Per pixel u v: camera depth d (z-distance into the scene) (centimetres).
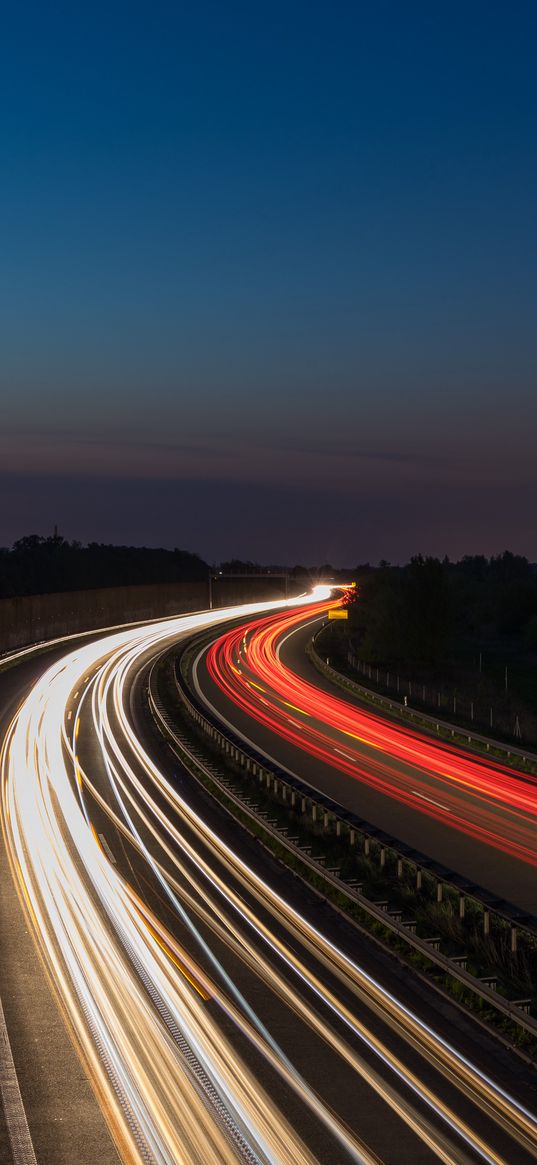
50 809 2748
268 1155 939
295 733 4350
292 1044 1229
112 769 3431
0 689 5566
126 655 7744
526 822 2694
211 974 1491
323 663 7250
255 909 1877
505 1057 1241
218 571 14825
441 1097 1100
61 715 4706
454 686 7544
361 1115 1040
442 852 2331
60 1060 1159
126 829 2528
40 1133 977
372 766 3588
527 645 11400
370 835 2272
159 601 12325
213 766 3547
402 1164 938
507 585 13988
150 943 1630
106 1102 1048
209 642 9188
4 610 7419
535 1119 1056
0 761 3497
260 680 6512
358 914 1872
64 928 1705
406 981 1530
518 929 1636
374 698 5584
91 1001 1360
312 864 2103
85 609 9731
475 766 3650
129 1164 915
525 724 5450
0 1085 1091
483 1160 955
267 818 2720
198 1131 984
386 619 8025
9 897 1895
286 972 1519
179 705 5203
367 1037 1273
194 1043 1220
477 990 1396
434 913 1878
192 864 2208
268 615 13000
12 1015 1308
